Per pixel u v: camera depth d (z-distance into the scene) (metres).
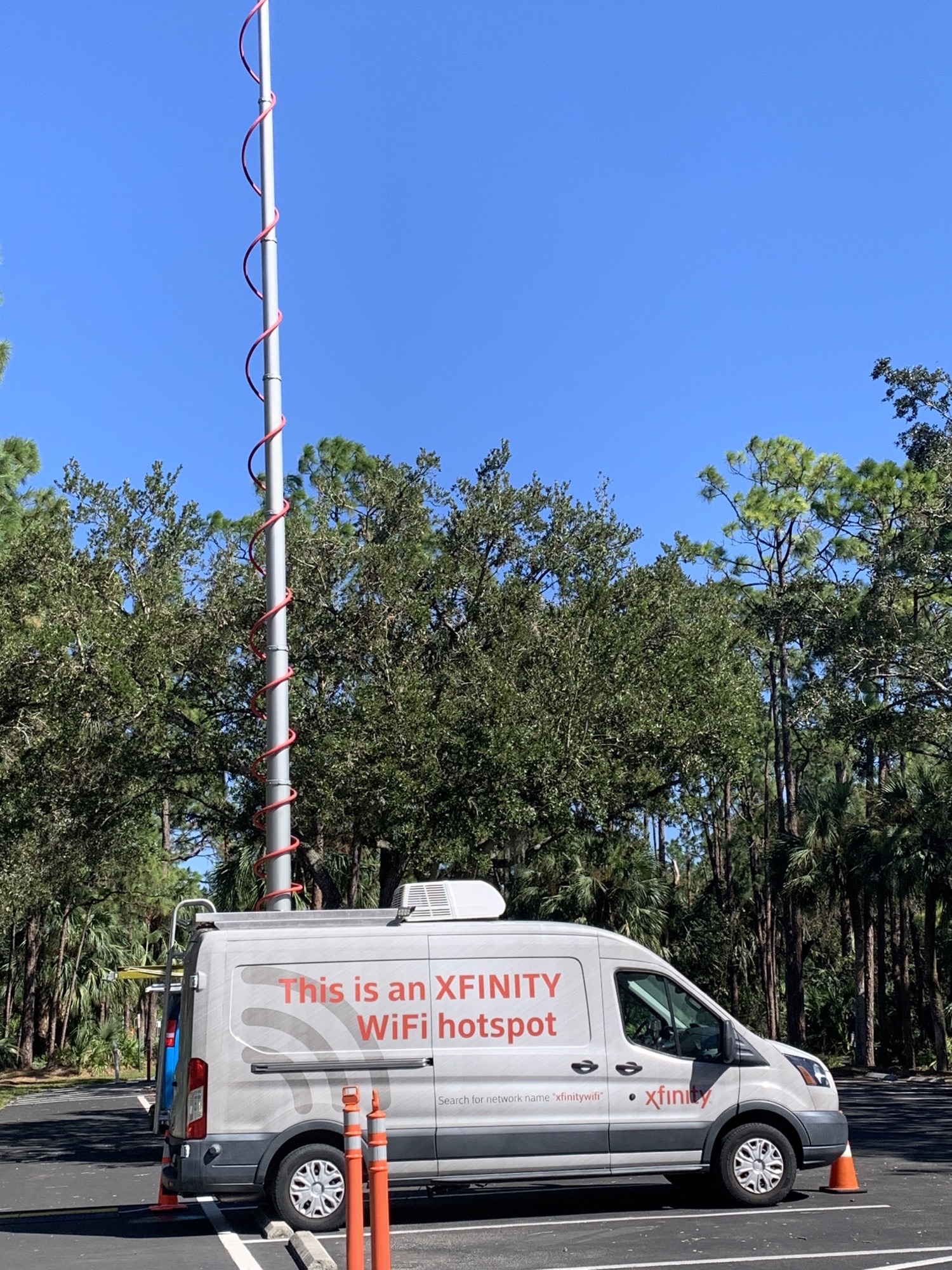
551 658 18.77
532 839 20.92
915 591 32.28
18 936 44.84
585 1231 8.86
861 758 44.81
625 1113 9.62
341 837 20.69
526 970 9.74
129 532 19.81
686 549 32.03
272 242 12.53
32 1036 40.25
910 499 44.09
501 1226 9.20
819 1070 10.07
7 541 25.77
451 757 17.47
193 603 19.52
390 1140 9.32
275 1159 9.26
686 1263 7.54
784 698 39.97
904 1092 26.91
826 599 35.19
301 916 9.72
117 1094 28.22
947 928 40.25
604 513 21.75
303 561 19.06
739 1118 9.84
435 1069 9.45
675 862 51.28
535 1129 9.48
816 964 48.72
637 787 19.20
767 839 44.50
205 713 19.25
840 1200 9.96
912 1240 8.16
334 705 18.28
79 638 18.38
